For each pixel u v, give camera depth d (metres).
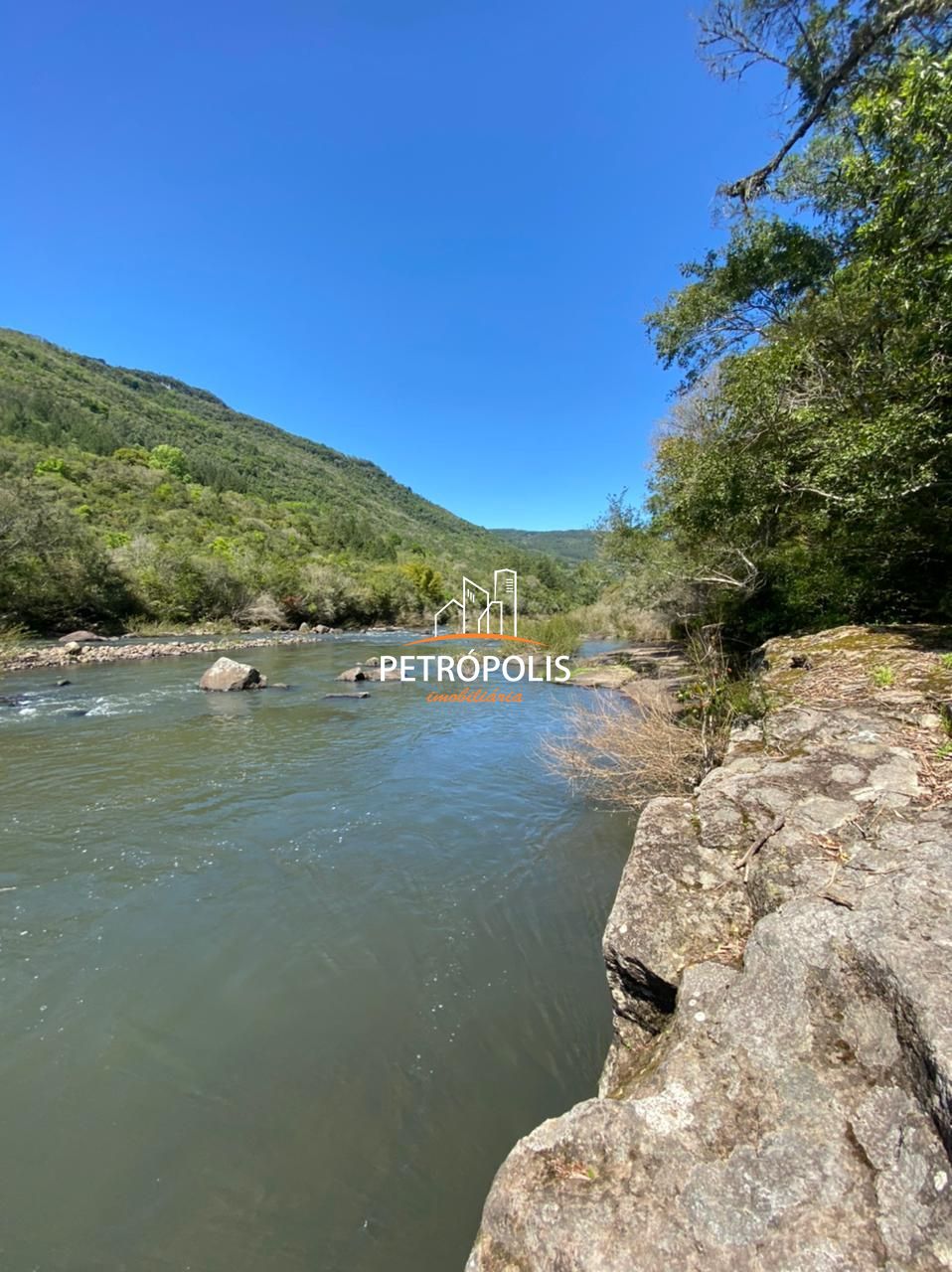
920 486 4.84
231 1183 2.14
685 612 14.82
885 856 2.06
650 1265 1.08
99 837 5.05
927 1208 1.08
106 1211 2.04
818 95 7.10
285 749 7.85
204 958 3.43
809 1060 1.41
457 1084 2.58
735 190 8.54
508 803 5.96
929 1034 1.28
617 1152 1.30
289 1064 2.68
